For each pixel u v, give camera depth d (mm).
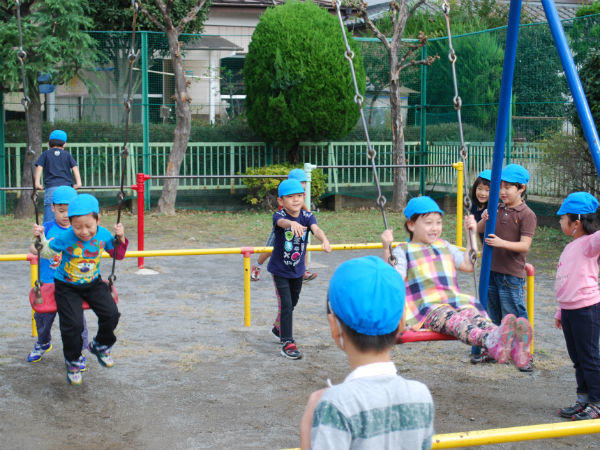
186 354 5938
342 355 6000
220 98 17203
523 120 13289
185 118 14734
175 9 16281
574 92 3910
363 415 1867
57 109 14828
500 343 3617
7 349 6012
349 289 1959
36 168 10703
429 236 4406
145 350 6020
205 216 14906
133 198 15258
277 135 15344
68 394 5004
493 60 14172
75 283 4887
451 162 15766
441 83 15969
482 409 4789
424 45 15180
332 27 15156
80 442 4223
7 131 14422
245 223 13977
